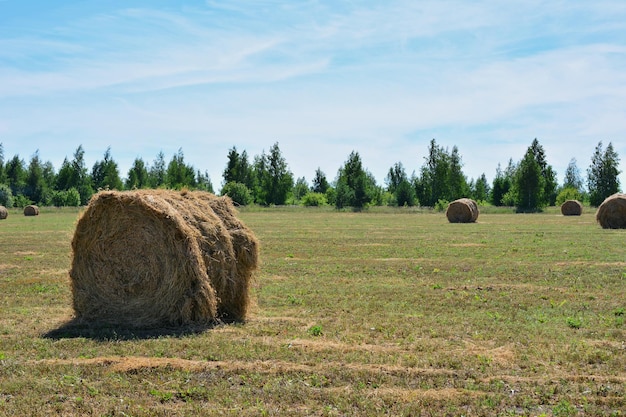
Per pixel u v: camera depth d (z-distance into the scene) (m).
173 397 7.68
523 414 7.18
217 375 8.51
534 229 39.62
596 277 17.56
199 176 130.00
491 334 10.86
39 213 76.56
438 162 116.69
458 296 14.83
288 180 118.19
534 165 99.69
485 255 23.88
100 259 12.02
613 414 7.16
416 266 20.53
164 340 10.42
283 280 17.67
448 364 8.98
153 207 11.62
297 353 9.57
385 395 7.70
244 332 11.12
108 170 120.44
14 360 9.17
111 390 7.89
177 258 11.67
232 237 12.73
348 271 19.55
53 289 16.16
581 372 8.70
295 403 7.50
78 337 10.75
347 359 9.23
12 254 25.30
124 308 11.84
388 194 118.69
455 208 51.31
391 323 11.80
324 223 50.28
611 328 11.38
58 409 7.27
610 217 39.50
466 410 7.29
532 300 14.29
